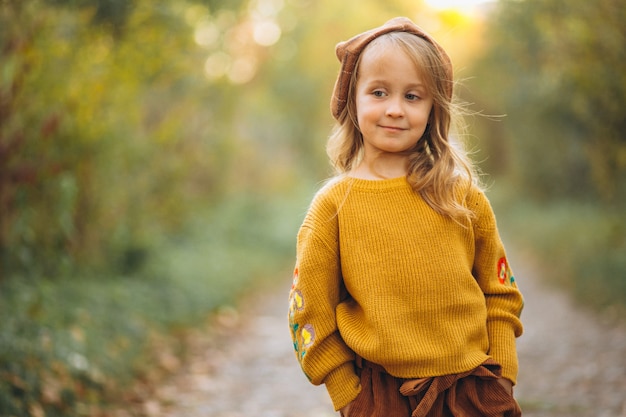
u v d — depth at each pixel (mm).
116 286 7035
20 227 5820
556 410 4477
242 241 13102
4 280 5746
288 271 11938
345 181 2256
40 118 5941
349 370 2191
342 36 19906
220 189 13680
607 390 4824
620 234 9805
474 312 2164
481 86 17359
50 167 5910
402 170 2238
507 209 19141
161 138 8758
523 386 5164
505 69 13586
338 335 2221
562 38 7902
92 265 7461
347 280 2197
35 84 5844
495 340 2230
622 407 4414
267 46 17453
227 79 11289
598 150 9461
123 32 6641
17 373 4062
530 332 7145
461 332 2123
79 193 6895
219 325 7355
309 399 4988
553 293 9438
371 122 2182
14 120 5781
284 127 21422
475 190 2277
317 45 20000
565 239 12102
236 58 12219
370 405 2146
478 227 2258
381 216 2168
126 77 6988
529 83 12805
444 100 2225
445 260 2139
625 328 6613
